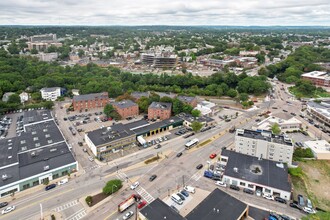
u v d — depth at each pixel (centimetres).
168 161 10438
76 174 9538
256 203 7969
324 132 13500
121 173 9600
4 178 8538
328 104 16675
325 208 7850
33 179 8812
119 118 15262
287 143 10050
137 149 11512
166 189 8638
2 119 15325
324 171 9988
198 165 10050
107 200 8106
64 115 16212
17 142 11219
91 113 16638
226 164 9506
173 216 6744
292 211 7625
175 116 14888
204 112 15612
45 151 10412
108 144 10988
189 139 12512
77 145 11950
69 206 7844
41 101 18912
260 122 13850
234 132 13288
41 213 7288
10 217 7388
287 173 8988
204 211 7031
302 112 16612
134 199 8025
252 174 8919
